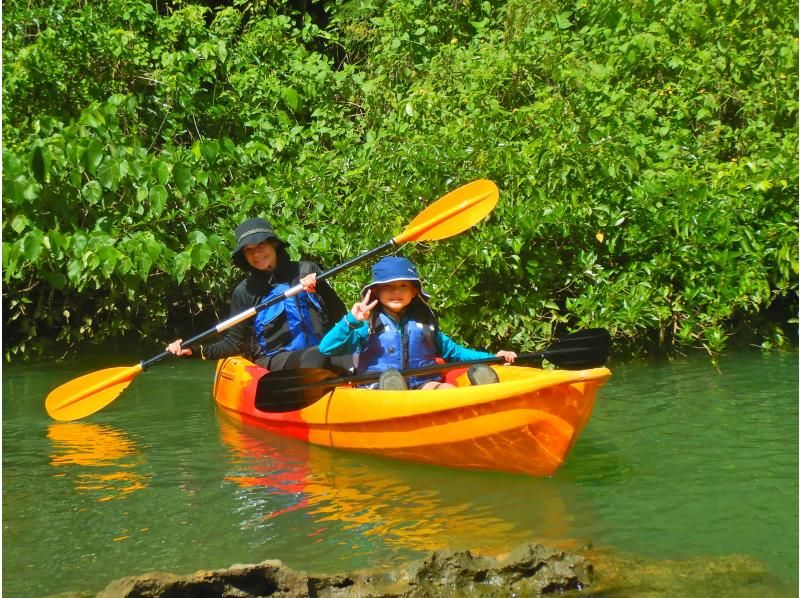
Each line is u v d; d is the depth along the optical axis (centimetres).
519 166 727
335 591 320
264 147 842
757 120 882
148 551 365
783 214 757
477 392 449
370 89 938
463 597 318
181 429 571
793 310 833
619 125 794
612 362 723
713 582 325
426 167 732
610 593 317
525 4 941
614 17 967
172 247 791
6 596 328
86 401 580
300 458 500
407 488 440
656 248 761
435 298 709
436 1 1055
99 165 721
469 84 863
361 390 502
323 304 611
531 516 395
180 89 892
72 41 838
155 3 1155
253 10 1099
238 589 315
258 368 604
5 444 539
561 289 768
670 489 425
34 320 803
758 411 559
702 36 924
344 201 788
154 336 874
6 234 747
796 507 397
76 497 434
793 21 936
